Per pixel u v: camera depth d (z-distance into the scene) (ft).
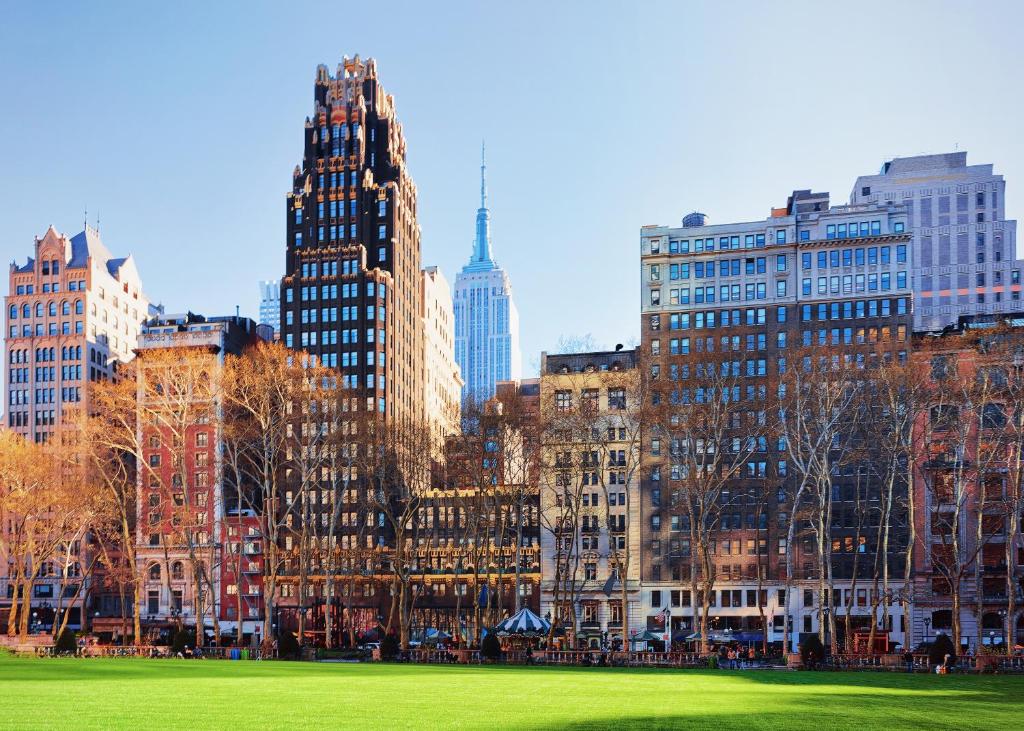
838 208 509.35
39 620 589.32
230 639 440.04
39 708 132.87
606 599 471.21
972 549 430.61
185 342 572.10
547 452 411.34
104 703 140.26
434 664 283.59
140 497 490.90
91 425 387.14
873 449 386.73
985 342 357.61
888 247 496.64
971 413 327.26
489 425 389.39
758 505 396.98
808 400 355.97
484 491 389.19
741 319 507.30
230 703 142.31
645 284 521.65
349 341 604.90
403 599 348.79
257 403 405.18
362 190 634.84
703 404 356.38
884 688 196.95
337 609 479.00
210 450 520.42
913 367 343.87
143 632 522.88
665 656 286.46
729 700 161.38
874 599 326.44
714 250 515.50
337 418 393.09
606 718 131.13
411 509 420.36
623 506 487.20
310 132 652.48
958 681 225.35
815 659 278.05
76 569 578.25
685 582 470.80
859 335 491.72
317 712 131.95
